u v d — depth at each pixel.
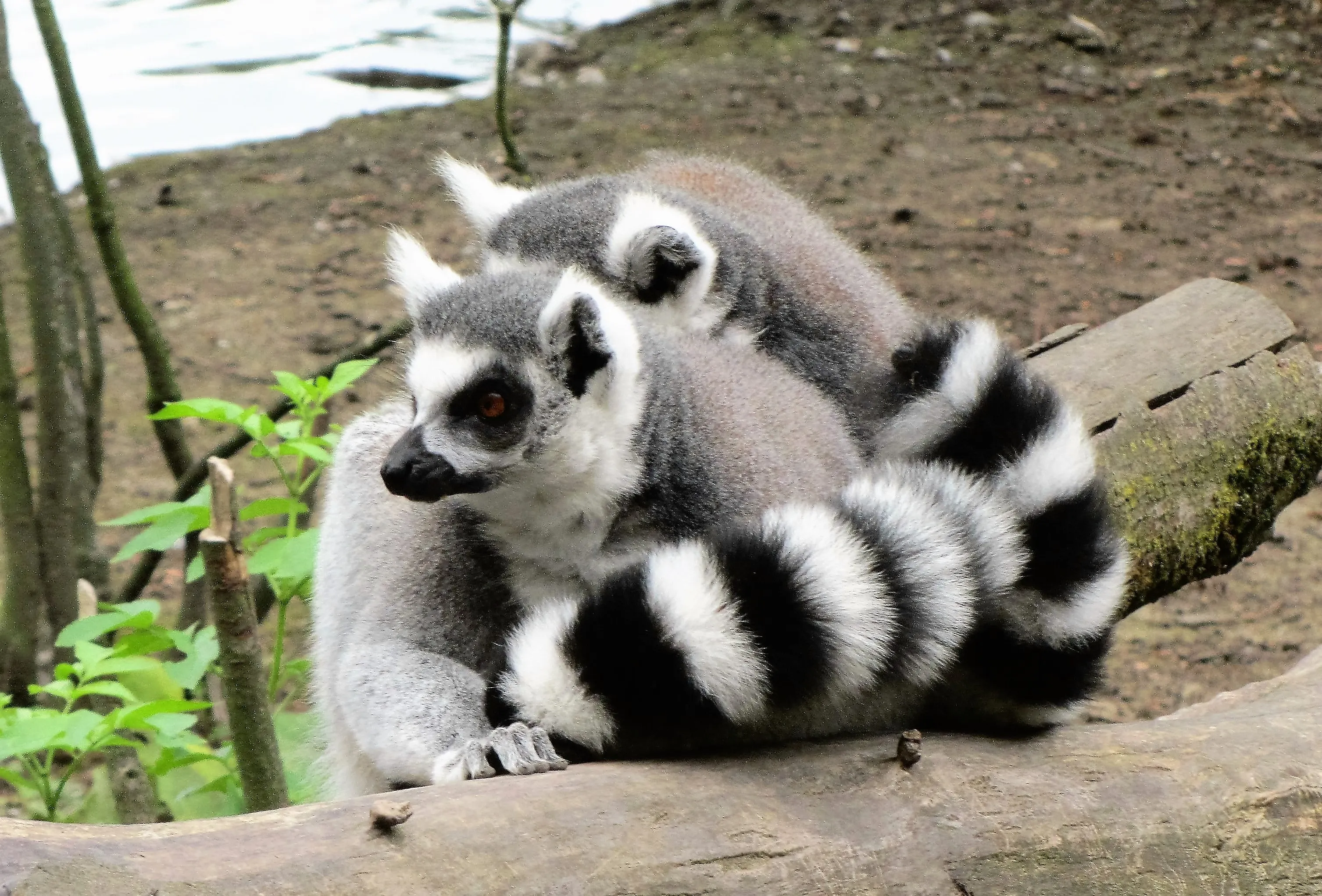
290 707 12.48
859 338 11.09
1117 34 31.50
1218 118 27.64
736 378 8.17
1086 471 7.15
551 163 24.34
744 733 6.24
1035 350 10.45
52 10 10.53
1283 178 25.03
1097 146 26.39
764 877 5.20
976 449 7.34
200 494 8.95
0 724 7.48
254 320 19.83
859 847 5.38
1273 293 20.55
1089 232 22.72
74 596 11.80
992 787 5.72
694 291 10.36
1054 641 6.83
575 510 7.26
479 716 6.83
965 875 5.45
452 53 30.06
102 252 11.16
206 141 26.44
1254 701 7.20
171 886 4.54
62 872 4.45
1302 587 15.34
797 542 6.16
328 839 4.83
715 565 6.10
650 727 6.02
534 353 7.29
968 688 6.91
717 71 29.73
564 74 29.73
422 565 7.50
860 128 26.91
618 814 5.20
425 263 8.88
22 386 18.02
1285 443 10.08
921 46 31.00
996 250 21.89
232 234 22.73
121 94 27.14
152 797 9.45
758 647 5.93
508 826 5.03
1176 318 10.27
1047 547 6.90
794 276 11.23
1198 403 9.76
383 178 24.73
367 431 8.36
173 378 11.62
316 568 8.42
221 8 30.22
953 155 25.81
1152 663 13.96
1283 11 32.28
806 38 31.42
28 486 11.77
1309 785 5.97
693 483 7.30
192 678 8.66
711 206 11.99
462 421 7.29
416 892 4.77
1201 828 5.79
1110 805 5.77
